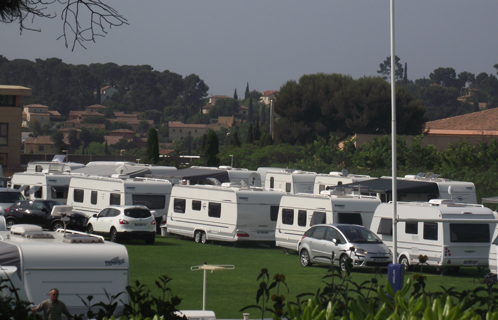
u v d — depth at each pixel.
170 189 51.22
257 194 44.81
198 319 16.73
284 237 42.00
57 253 16.75
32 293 16.38
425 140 100.00
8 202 54.34
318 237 35.38
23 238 18.30
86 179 53.06
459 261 33.34
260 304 24.19
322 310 8.95
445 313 8.37
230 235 44.38
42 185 56.78
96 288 16.92
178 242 46.91
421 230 34.50
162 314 10.56
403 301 9.29
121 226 43.53
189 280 29.70
